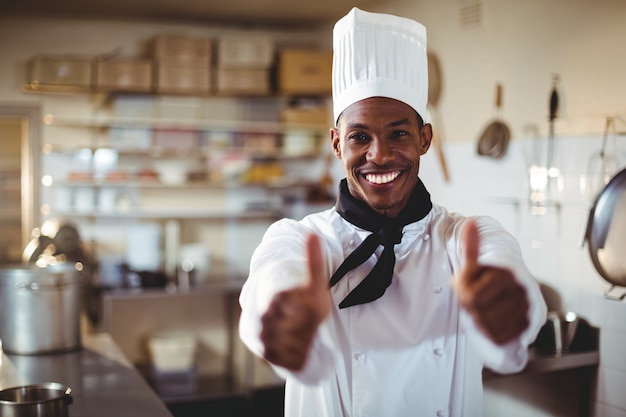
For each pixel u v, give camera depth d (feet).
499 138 12.01
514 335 3.19
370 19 4.80
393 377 4.90
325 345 3.34
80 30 17.63
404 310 4.95
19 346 9.92
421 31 4.99
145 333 18.61
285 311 3.14
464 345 4.99
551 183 10.99
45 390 6.64
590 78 10.25
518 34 11.72
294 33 19.04
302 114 18.03
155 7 16.72
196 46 17.17
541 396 11.10
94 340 11.06
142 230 17.52
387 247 4.85
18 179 18.07
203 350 19.10
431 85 13.93
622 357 9.74
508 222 11.92
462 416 5.02
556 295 10.91
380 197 4.76
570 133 10.63
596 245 9.88
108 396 7.93
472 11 12.82
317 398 4.91
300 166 19.43
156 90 17.07
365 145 4.77
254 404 17.25
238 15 17.56
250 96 18.47
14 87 17.26
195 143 17.84
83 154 17.75
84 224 17.97
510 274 3.23
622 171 9.57
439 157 13.70
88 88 16.76
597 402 10.11
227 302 19.24
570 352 10.17
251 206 18.81
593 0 10.15
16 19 17.26
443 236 5.18
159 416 7.21
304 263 3.65
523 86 11.62
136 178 17.60
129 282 17.13
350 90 4.79
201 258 17.75
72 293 10.25
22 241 18.01
